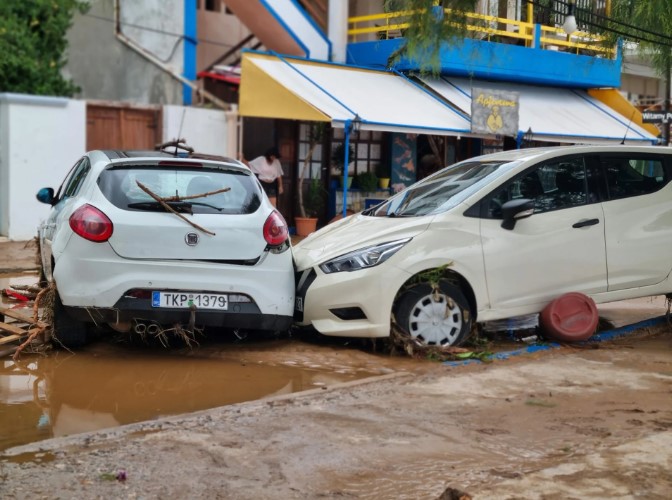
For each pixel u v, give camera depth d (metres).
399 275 6.89
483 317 7.21
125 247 6.49
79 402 5.67
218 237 6.67
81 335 6.99
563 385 6.04
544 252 7.40
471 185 7.53
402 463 4.38
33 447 4.51
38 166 15.57
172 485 4.02
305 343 7.48
